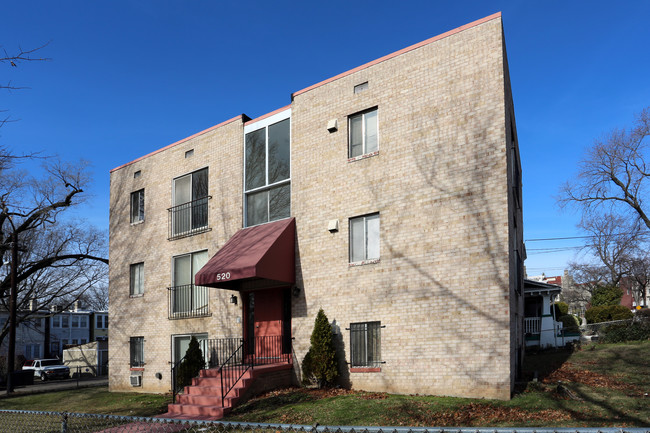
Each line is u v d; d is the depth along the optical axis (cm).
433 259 1239
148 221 1970
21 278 2695
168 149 1941
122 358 1978
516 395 1109
